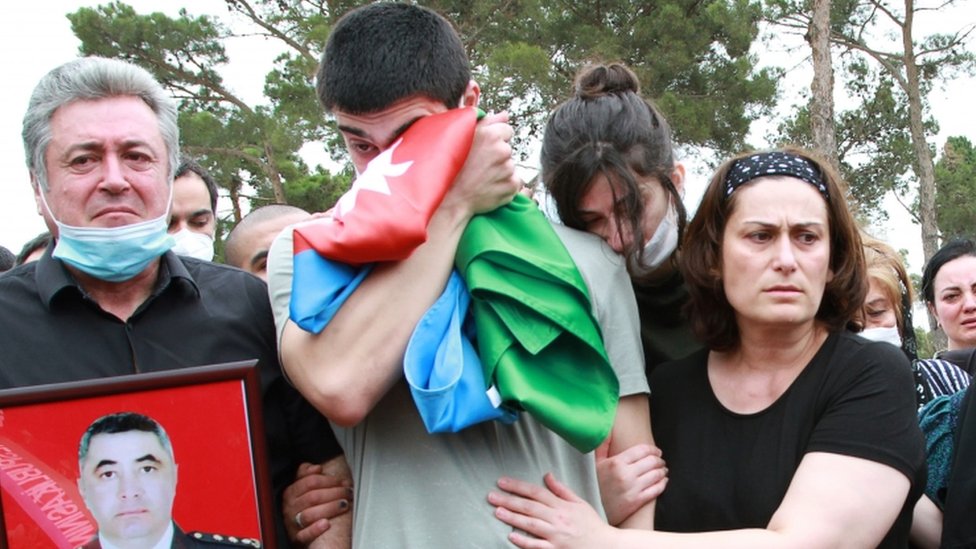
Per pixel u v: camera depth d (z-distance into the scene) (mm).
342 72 2059
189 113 18422
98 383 1977
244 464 2039
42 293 2250
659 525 2299
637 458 2277
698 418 2357
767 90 17938
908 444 2146
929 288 5164
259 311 2426
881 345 2262
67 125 2160
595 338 1976
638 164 2396
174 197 4211
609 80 2566
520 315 1926
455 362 1872
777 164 2279
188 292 2363
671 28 17047
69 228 2172
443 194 1899
